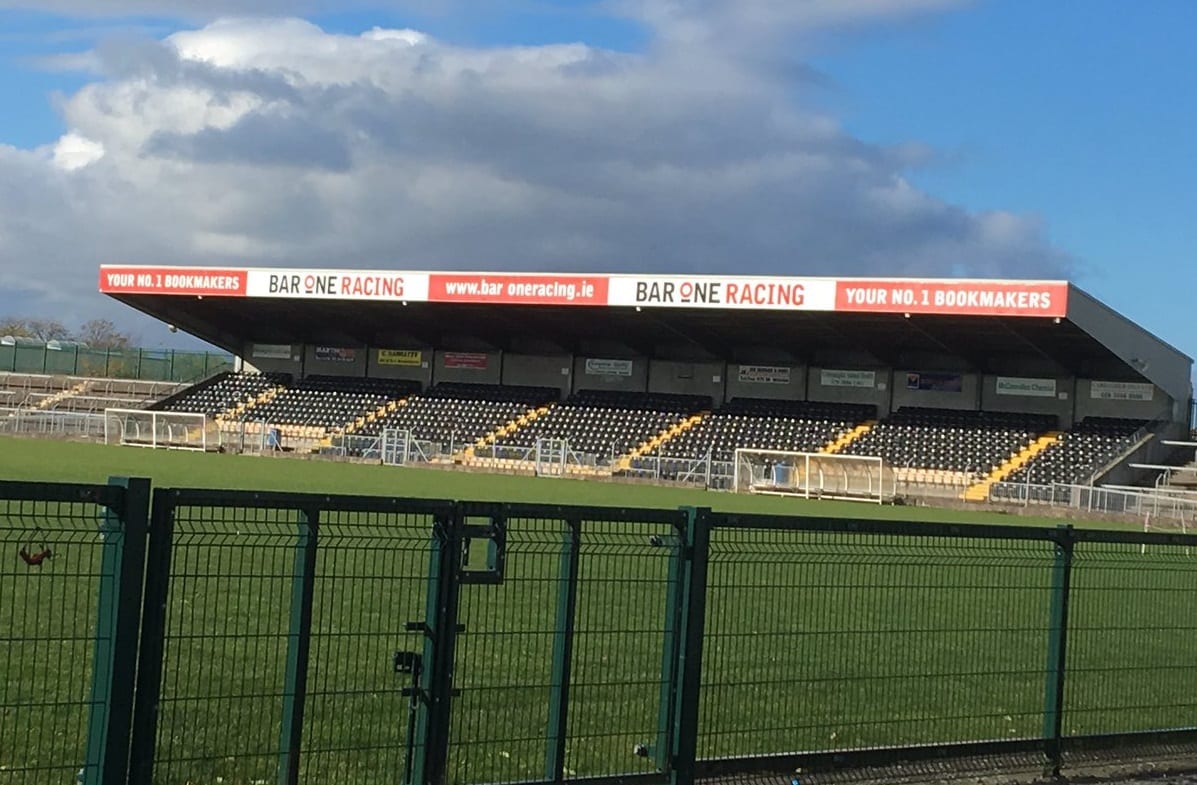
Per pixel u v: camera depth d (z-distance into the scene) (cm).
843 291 5088
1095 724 1106
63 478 3491
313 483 4056
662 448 6056
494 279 5675
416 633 779
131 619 634
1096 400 5709
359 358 7112
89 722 637
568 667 770
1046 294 4794
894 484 5106
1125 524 4612
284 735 698
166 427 6438
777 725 994
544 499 3934
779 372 6331
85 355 8175
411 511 711
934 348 5931
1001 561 1134
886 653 1238
